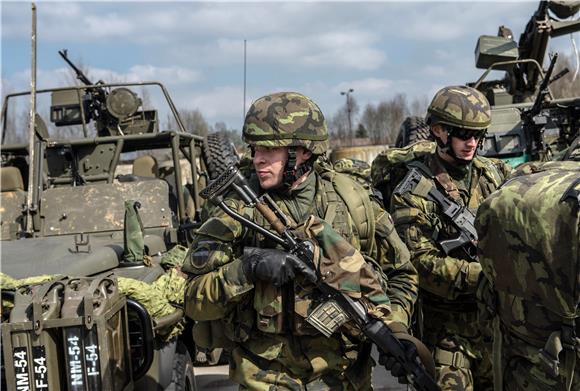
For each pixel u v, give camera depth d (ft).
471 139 9.61
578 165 6.68
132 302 9.34
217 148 19.76
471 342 9.65
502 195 6.50
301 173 7.43
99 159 17.47
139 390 9.82
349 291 6.88
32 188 14.80
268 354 7.18
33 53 15.07
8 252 11.53
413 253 9.58
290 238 6.95
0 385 8.55
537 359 6.35
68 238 12.62
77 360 8.07
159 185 15.52
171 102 20.39
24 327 7.93
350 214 7.54
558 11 26.07
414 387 7.05
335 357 7.23
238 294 6.92
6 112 18.98
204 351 14.33
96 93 20.89
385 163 11.43
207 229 7.49
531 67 27.09
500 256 6.51
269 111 7.14
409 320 7.71
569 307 5.90
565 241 5.83
